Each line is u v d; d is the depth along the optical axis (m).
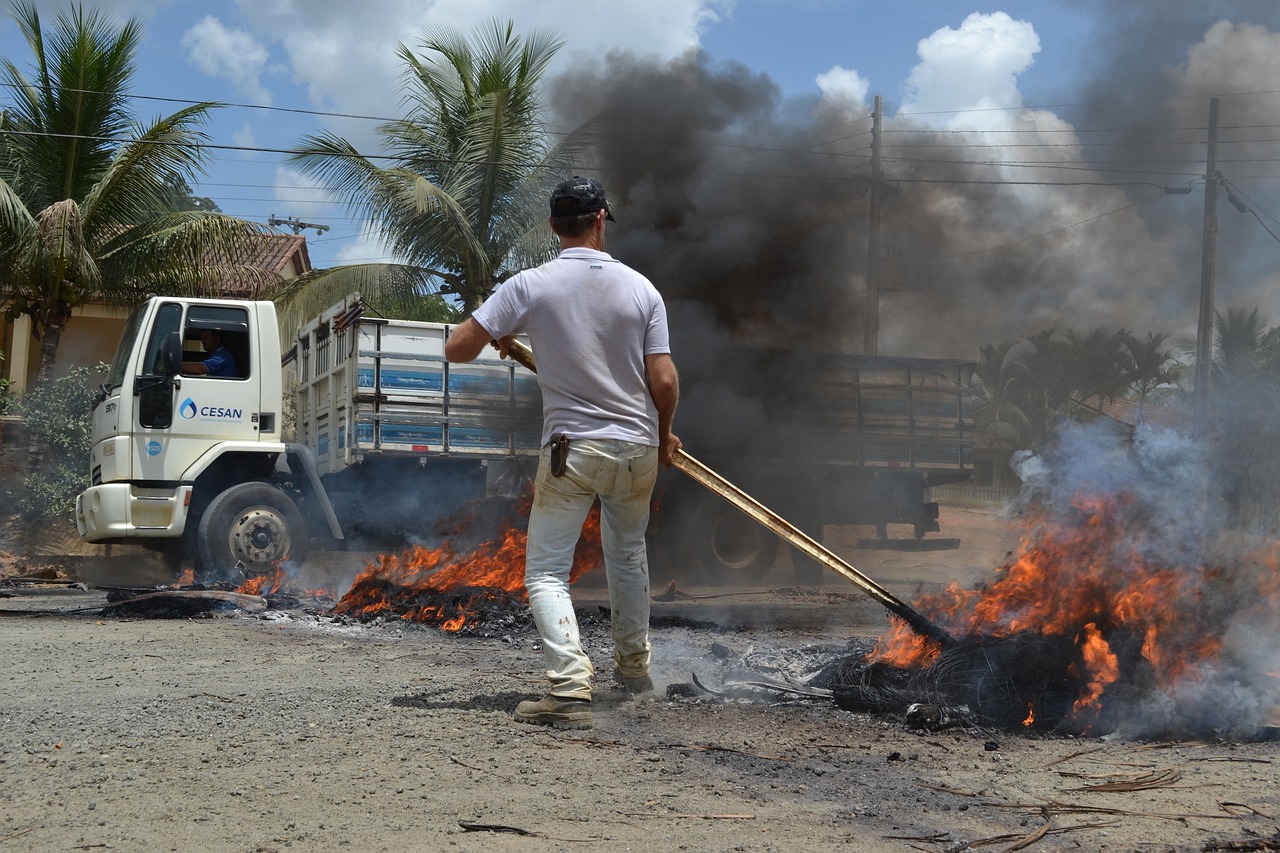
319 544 11.53
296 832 2.74
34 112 17.94
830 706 4.62
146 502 10.65
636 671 4.67
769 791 3.21
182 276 18.89
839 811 3.01
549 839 2.70
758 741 3.92
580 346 4.20
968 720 4.27
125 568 15.05
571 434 4.19
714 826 2.84
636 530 4.52
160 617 8.23
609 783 3.25
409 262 20.14
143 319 10.96
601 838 2.71
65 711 4.30
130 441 10.67
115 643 6.57
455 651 6.30
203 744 3.71
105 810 2.93
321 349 13.18
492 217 20.72
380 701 4.52
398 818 2.86
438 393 12.23
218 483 11.17
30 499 15.82
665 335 4.36
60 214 16.77
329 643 6.65
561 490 4.22
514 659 5.96
